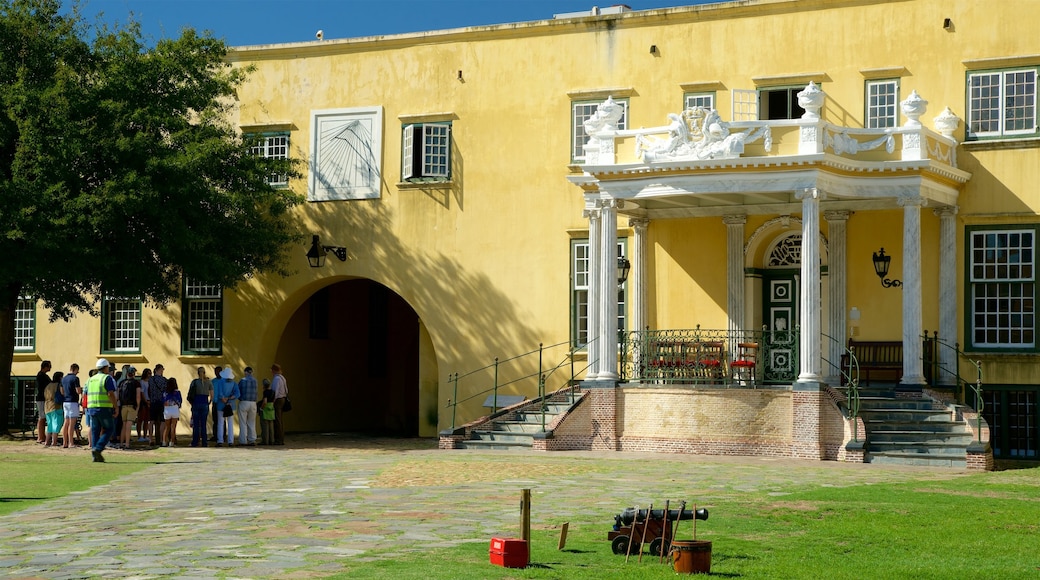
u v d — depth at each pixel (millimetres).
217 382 28484
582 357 29531
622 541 11859
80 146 26250
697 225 28703
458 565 11195
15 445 27672
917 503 15922
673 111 29062
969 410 23984
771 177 24672
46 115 26562
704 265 28578
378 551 12062
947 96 26875
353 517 14633
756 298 28328
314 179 32125
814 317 24312
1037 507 15664
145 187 26438
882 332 27047
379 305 37781
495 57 30812
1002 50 26469
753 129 24984
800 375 24359
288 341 34094
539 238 30156
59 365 34094
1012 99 26391
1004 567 11531
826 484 18531
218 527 13883
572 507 15539
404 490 17594
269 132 32562
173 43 28953
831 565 11453
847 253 27359
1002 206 26297
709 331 27125
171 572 11016
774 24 28344
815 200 24391
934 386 25922
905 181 24953
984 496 16859
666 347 26688
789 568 11227
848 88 27641
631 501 16125
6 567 11430
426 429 31938
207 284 31078
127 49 28453
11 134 27250
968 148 26562
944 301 26391
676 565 10930
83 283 29500
